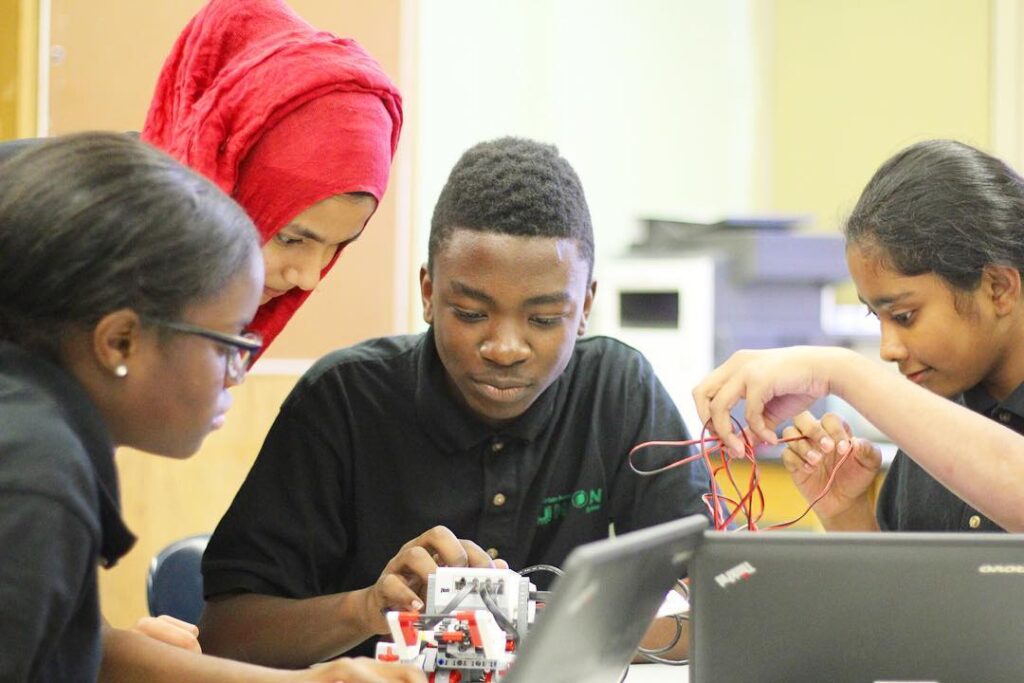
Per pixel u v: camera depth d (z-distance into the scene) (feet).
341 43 4.75
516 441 5.10
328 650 4.49
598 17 12.73
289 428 5.11
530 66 12.32
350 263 8.78
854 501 5.20
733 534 3.39
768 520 9.20
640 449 5.30
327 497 5.05
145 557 8.21
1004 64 12.05
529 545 5.16
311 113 4.51
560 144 12.55
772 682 3.37
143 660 3.65
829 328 11.44
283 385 8.54
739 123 13.69
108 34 7.85
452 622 3.74
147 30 7.93
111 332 3.16
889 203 4.50
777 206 13.73
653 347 11.02
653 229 11.63
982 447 4.18
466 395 4.84
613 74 12.87
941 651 3.32
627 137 13.00
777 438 4.68
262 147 4.50
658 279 10.99
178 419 3.34
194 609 5.83
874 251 4.50
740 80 13.67
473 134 11.97
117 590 8.14
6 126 7.63
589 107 12.74
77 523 2.94
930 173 4.52
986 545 3.32
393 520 5.10
